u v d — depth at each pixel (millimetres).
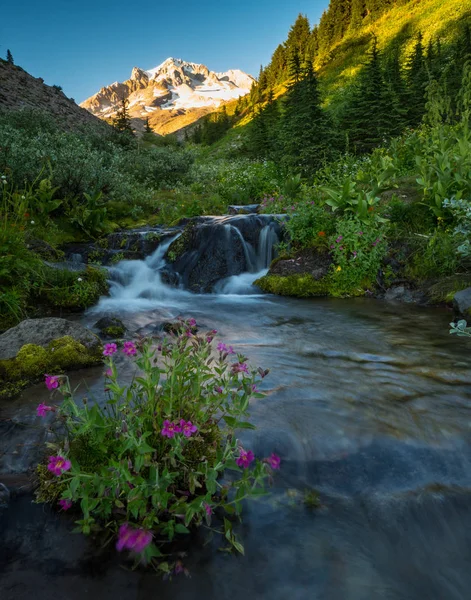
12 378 3262
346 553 1687
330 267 7445
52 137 13398
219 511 1889
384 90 22438
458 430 2516
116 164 14836
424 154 9750
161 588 1501
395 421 2617
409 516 1898
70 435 2092
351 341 4449
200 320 5523
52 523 1800
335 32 84750
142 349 2053
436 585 1562
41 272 5973
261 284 7723
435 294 6309
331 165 14008
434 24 52812
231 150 35656
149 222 11906
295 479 2123
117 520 1762
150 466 1771
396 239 7535
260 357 3896
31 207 9062
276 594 1485
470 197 7031
